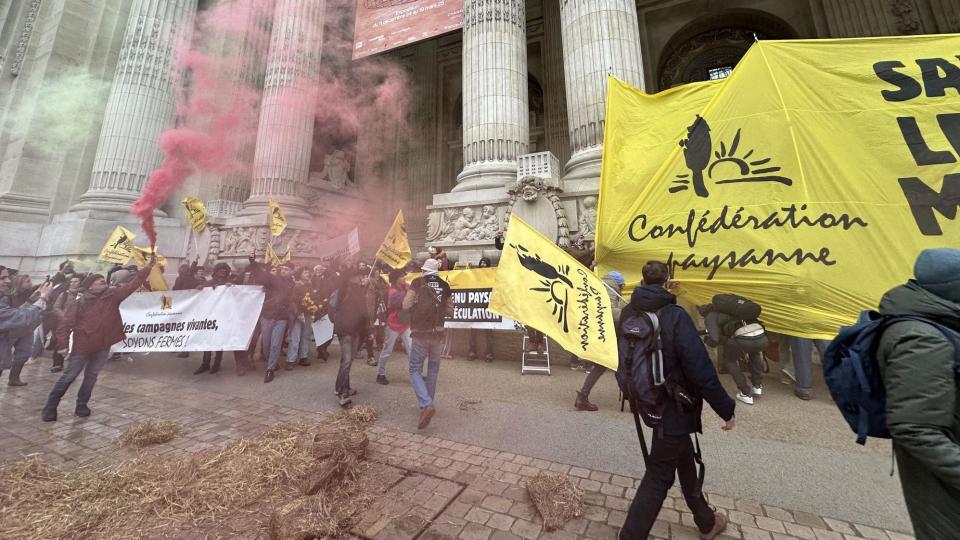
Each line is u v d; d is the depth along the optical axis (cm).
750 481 286
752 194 283
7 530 241
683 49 1712
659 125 324
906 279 238
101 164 1329
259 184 1412
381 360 560
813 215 264
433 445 356
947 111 250
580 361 611
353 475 296
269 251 1077
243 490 282
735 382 486
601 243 324
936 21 1177
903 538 226
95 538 237
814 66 285
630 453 333
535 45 1895
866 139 263
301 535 231
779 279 265
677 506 264
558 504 254
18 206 1302
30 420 431
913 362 132
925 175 246
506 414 425
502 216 919
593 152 886
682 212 302
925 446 124
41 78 1433
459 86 2130
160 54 1441
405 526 245
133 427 385
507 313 274
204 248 1388
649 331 213
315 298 723
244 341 596
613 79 345
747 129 294
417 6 1209
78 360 440
